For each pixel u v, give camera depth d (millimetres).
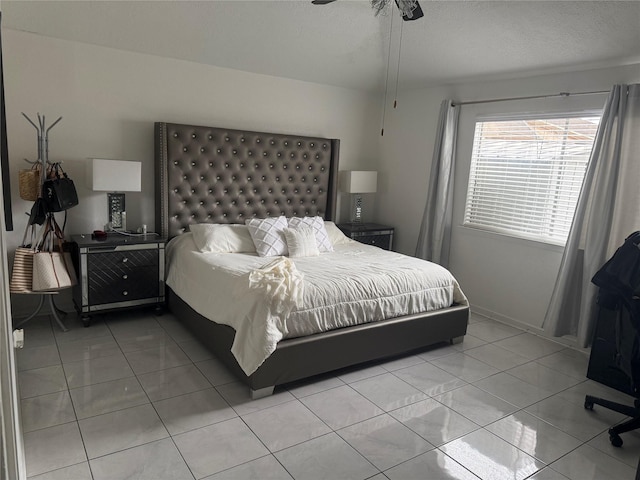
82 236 3740
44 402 2502
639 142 3213
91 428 2289
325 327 2906
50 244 3396
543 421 2619
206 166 4230
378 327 3119
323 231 4355
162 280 3854
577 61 3467
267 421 2447
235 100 4426
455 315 3590
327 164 5051
